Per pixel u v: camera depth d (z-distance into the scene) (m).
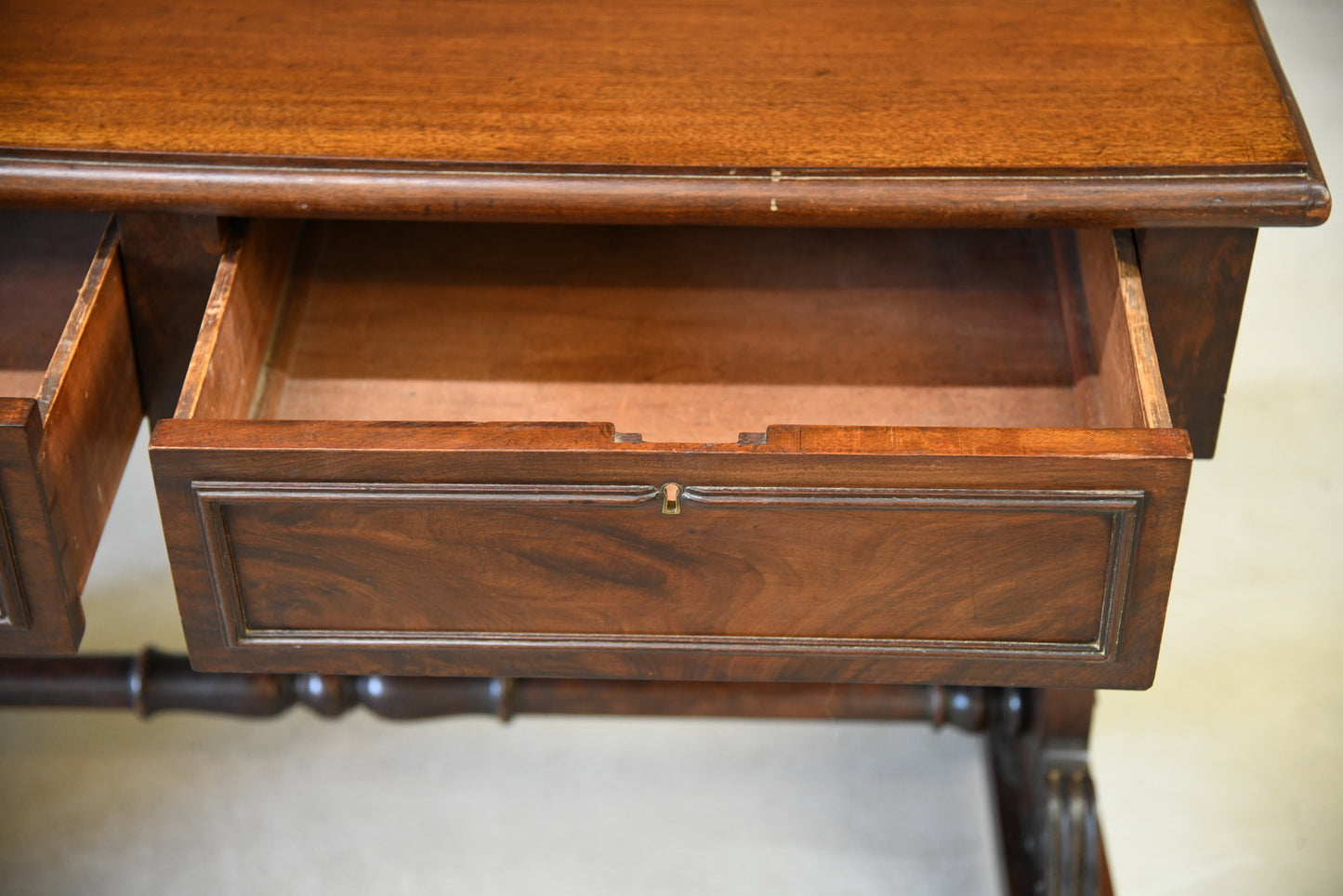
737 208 0.94
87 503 0.94
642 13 1.08
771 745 1.42
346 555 0.89
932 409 1.06
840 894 1.31
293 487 0.85
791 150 0.95
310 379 1.07
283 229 1.11
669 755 1.41
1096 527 0.86
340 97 0.99
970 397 1.07
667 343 1.10
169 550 0.88
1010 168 0.94
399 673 0.96
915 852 1.34
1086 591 0.89
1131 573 0.87
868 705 1.26
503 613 0.92
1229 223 0.94
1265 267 1.87
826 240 1.17
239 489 0.85
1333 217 1.92
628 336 1.10
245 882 1.32
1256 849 1.33
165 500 0.85
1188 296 1.01
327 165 0.94
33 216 1.11
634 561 0.88
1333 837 1.34
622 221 0.95
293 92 0.99
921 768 1.40
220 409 0.97
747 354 1.10
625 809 1.37
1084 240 1.09
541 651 0.94
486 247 1.16
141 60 1.02
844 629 0.92
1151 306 1.02
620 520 0.86
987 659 0.92
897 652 0.92
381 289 1.13
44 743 1.42
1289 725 1.42
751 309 1.12
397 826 1.36
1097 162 0.94
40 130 0.96
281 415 1.05
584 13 1.07
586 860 1.33
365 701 1.27
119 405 1.01
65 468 0.90
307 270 1.14
